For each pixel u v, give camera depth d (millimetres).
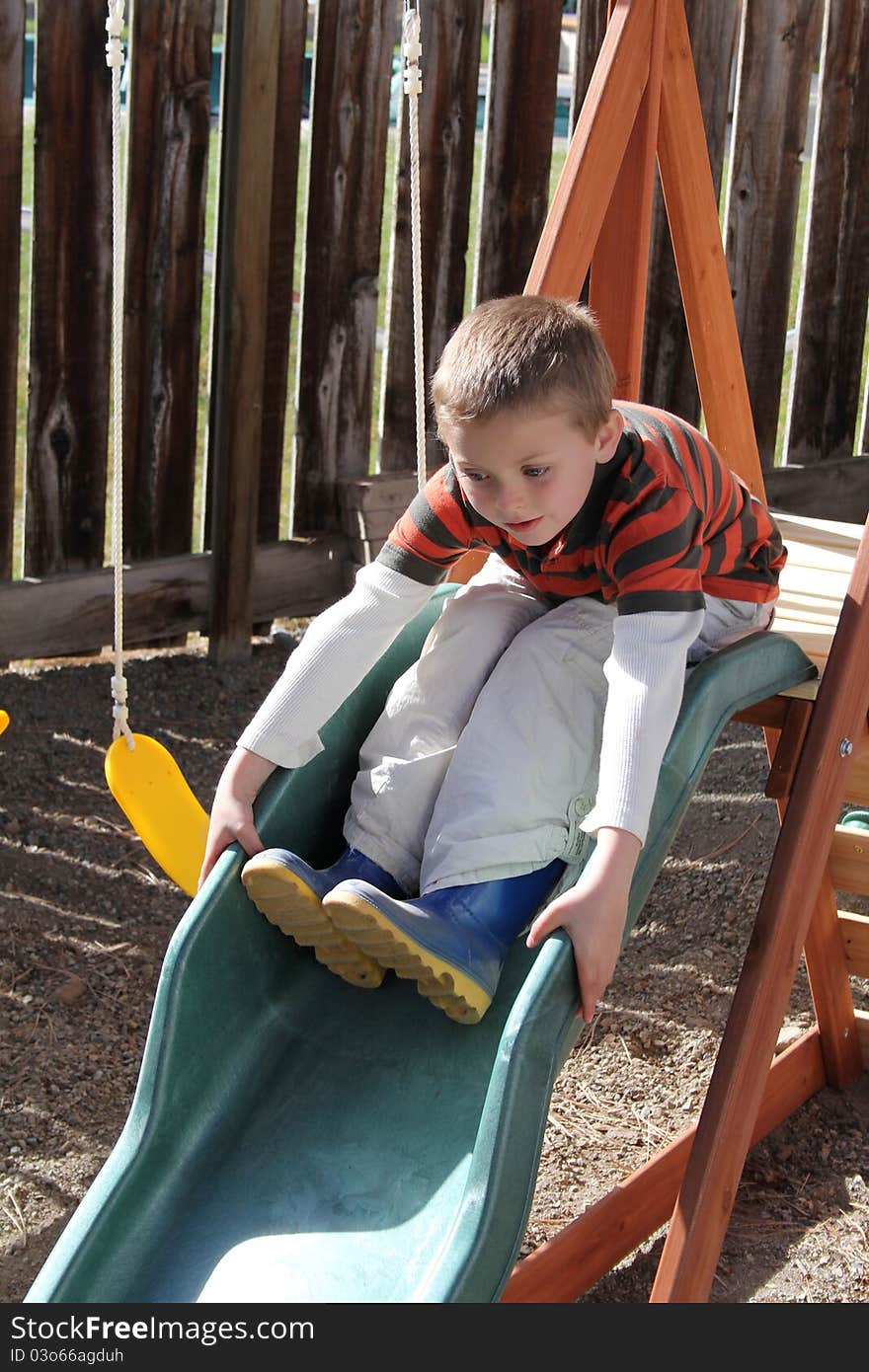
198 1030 1870
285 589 4715
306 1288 1709
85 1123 2689
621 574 1842
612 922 1688
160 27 4016
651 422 1926
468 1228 1634
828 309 5305
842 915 2871
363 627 1997
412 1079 1917
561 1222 2543
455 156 4590
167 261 4234
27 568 4316
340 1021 1999
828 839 2141
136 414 4344
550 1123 2789
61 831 3654
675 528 1825
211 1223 1810
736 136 4922
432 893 1854
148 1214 1802
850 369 5445
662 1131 2781
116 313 2541
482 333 1755
